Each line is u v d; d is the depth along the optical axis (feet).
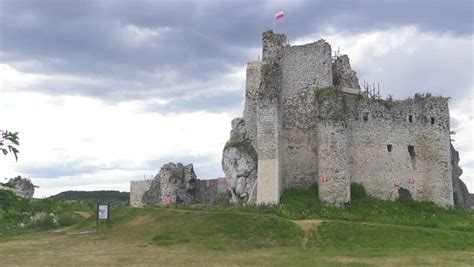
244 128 200.03
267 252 105.19
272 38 175.63
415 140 171.01
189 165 245.65
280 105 166.61
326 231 121.19
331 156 152.56
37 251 107.55
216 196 218.79
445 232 123.85
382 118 168.45
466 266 83.92
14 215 32.22
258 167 159.74
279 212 138.62
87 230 137.80
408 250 106.93
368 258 95.25
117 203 278.46
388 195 164.14
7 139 27.27
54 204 201.36
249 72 200.23
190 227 126.41
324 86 169.27
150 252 104.68
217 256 99.35
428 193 168.86
